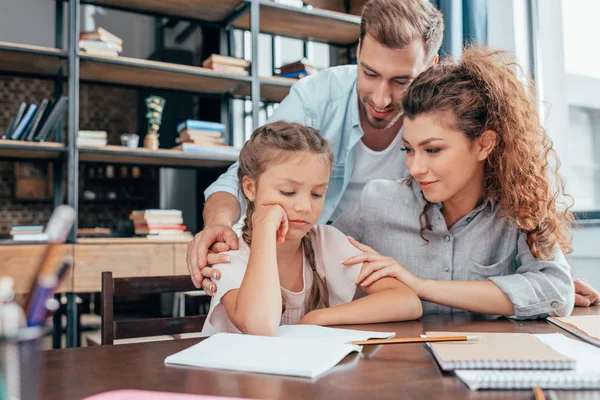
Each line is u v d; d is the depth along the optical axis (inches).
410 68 49.0
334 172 65.4
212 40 154.3
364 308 35.9
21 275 96.3
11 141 105.0
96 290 106.0
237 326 32.6
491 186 43.6
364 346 27.3
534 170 42.5
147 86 133.6
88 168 290.8
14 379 13.5
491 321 37.2
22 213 280.5
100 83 129.1
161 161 129.9
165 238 115.9
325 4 134.8
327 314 35.4
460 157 38.5
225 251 39.4
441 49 95.7
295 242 41.0
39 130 109.6
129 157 123.2
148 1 126.1
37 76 122.9
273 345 25.8
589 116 92.0
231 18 134.3
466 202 44.4
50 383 20.9
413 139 38.8
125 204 297.6
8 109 271.0
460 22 96.2
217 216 46.8
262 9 127.5
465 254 45.3
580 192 93.8
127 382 21.0
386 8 48.2
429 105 37.6
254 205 40.3
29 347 13.5
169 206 234.7
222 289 36.0
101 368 23.2
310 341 26.5
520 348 24.0
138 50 262.4
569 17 94.7
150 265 110.8
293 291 42.4
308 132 38.7
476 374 20.7
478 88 39.4
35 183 279.7
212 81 130.5
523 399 18.9
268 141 38.4
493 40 102.0
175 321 43.7
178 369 23.0
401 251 47.0
